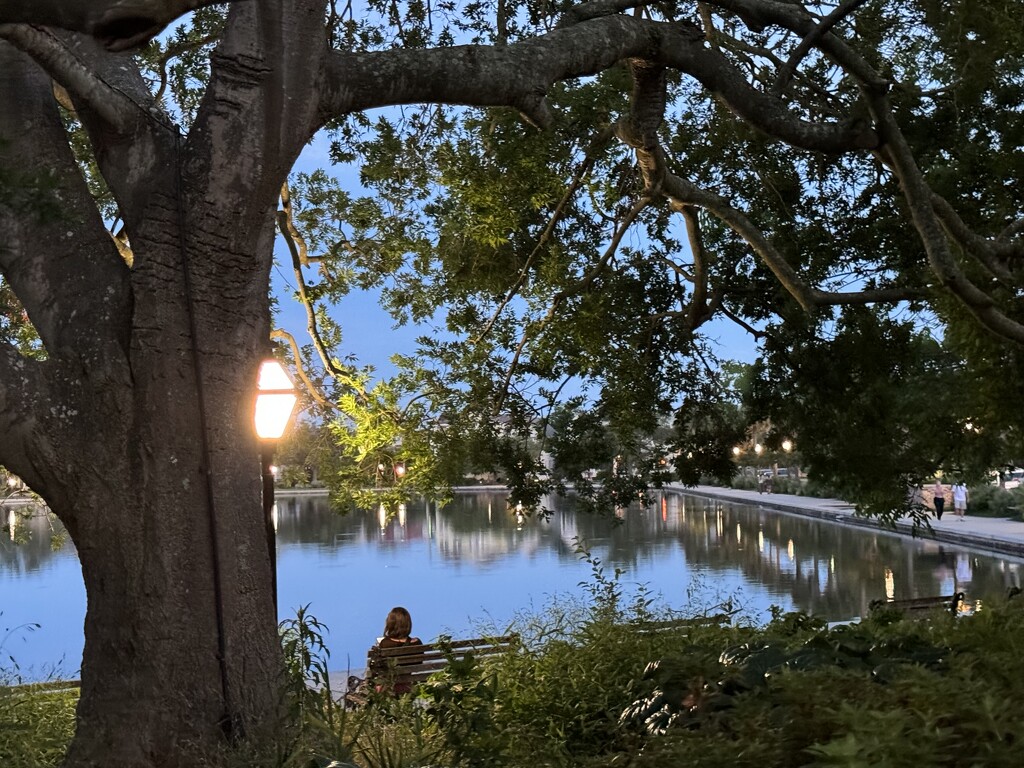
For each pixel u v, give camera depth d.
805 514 46.50
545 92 6.58
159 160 5.60
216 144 5.44
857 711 2.85
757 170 13.50
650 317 14.03
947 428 13.09
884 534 33.44
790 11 8.28
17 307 10.88
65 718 7.11
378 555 31.17
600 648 6.44
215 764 5.23
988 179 12.16
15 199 5.04
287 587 23.80
